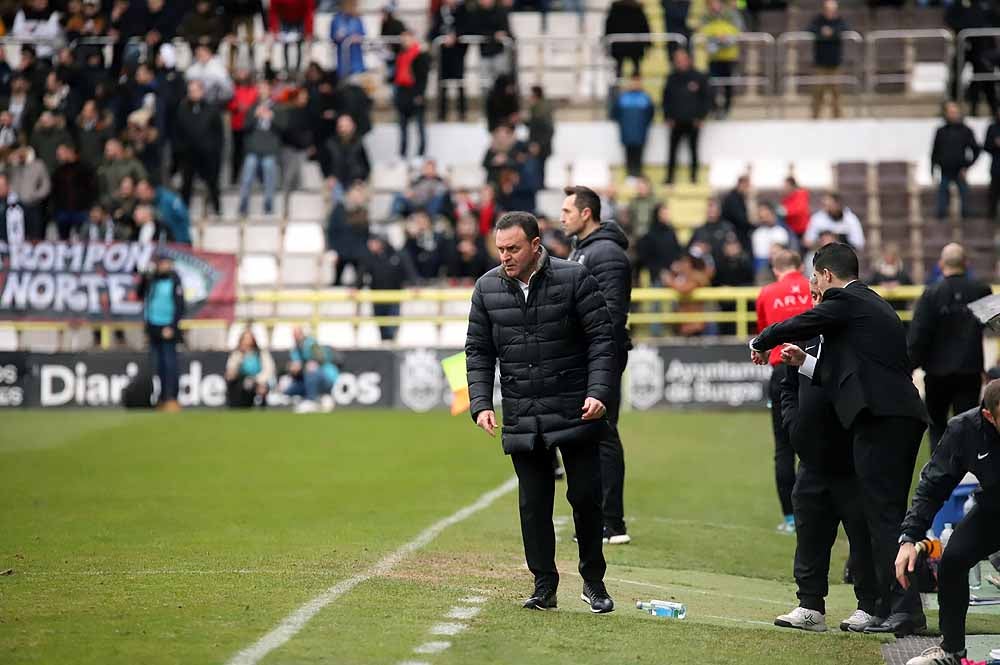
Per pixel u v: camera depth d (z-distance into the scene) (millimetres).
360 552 31797
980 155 84625
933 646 24891
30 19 88625
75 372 67312
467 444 53000
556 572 26266
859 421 26172
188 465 47562
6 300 69562
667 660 23016
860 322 26203
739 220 72500
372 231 75750
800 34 90875
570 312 25359
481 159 86812
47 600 26078
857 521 26922
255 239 79562
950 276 41469
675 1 87438
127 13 85688
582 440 25469
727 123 86625
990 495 23766
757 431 57812
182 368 67250
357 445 52688
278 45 90562
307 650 22469
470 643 23328
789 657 23875
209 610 25188
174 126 79688
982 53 86250
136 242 69562
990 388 23531
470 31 86438
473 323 25938
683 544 36500
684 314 68000
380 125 87938
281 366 67125
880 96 89188
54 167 76500
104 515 37406
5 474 45406
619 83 85688
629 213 73500
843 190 83688
